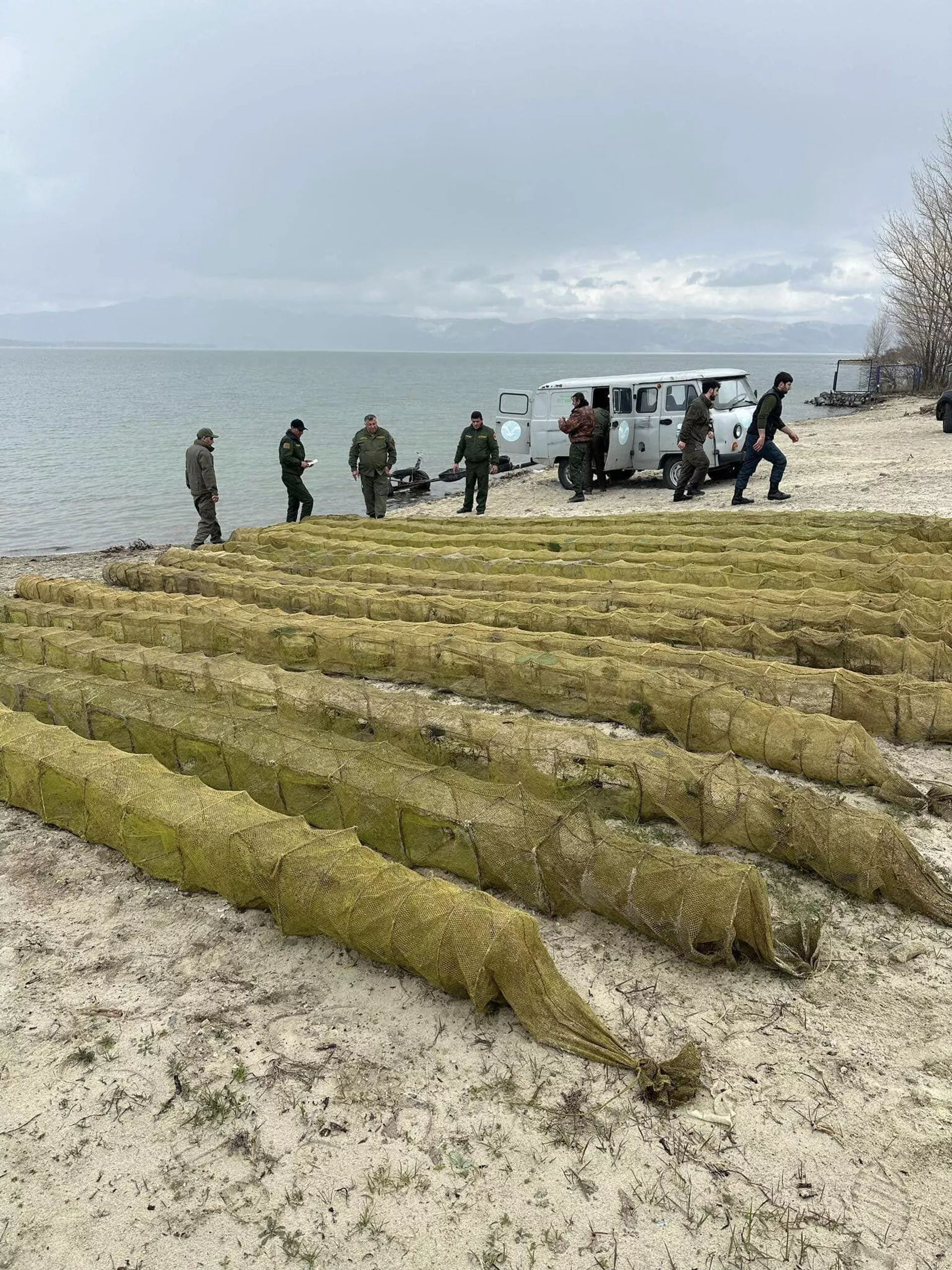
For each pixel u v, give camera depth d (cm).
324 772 515
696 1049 329
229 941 430
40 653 809
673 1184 289
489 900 383
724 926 377
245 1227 282
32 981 406
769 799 467
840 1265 260
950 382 3919
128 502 2231
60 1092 340
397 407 5466
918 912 420
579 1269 263
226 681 684
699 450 1444
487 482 1548
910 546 996
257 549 1263
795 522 1130
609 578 980
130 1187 299
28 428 4231
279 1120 323
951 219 3612
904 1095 317
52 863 507
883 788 513
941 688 586
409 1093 332
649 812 507
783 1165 293
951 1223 269
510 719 581
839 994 371
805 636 710
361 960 409
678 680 613
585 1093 327
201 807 476
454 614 863
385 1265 268
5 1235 283
